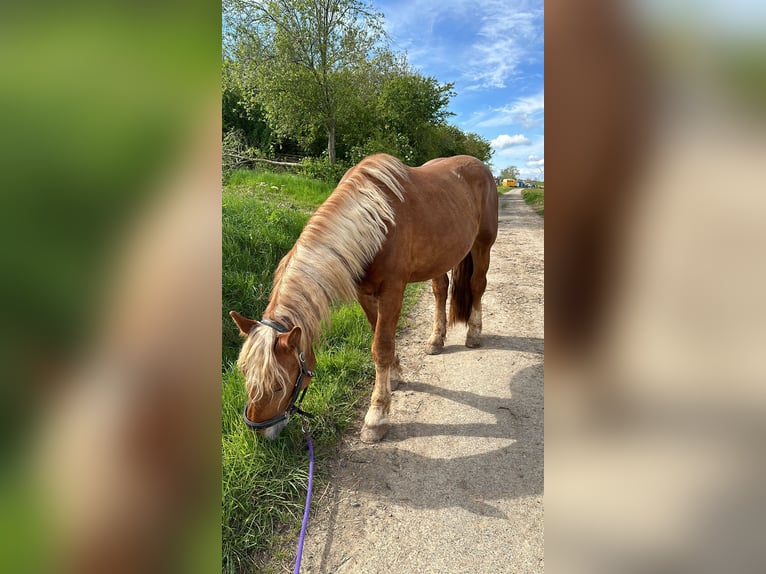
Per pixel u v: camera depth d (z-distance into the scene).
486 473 2.18
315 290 2.08
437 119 18.02
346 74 11.11
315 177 10.98
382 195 2.38
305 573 1.67
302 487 2.06
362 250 2.26
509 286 5.43
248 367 1.85
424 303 4.94
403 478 2.16
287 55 10.48
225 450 2.12
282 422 2.01
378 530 1.86
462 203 2.99
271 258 4.29
